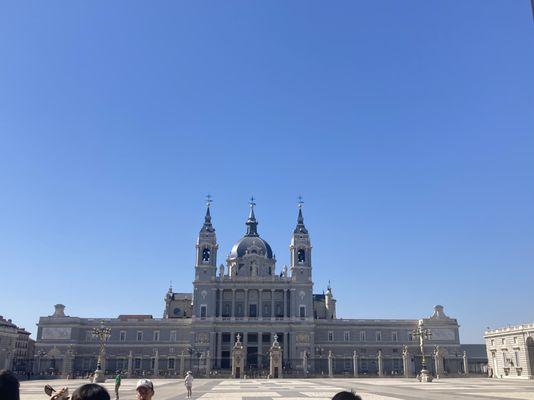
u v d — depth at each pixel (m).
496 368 128.75
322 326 162.12
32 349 183.00
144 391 9.99
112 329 159.00
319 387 77.12
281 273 181.38
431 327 161.38
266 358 156.25
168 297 186.38
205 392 64.56
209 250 166.12
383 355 159.62
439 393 58.62
